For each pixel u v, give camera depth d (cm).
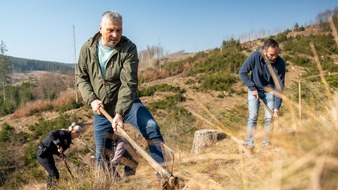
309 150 72
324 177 59
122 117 246
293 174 67
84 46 276
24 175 903
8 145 1661
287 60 2311
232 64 2766
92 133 1412
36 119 2388
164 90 2427
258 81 360
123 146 270
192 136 483
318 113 100
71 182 263
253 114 351
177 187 164
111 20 251
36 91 5406
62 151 450
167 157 201
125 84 254
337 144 63
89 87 281
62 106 2577
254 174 95
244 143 111
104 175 250
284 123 98
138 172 250
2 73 6147
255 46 3512
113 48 262
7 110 3102
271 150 104
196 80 2564
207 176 135
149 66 4638
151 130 246
